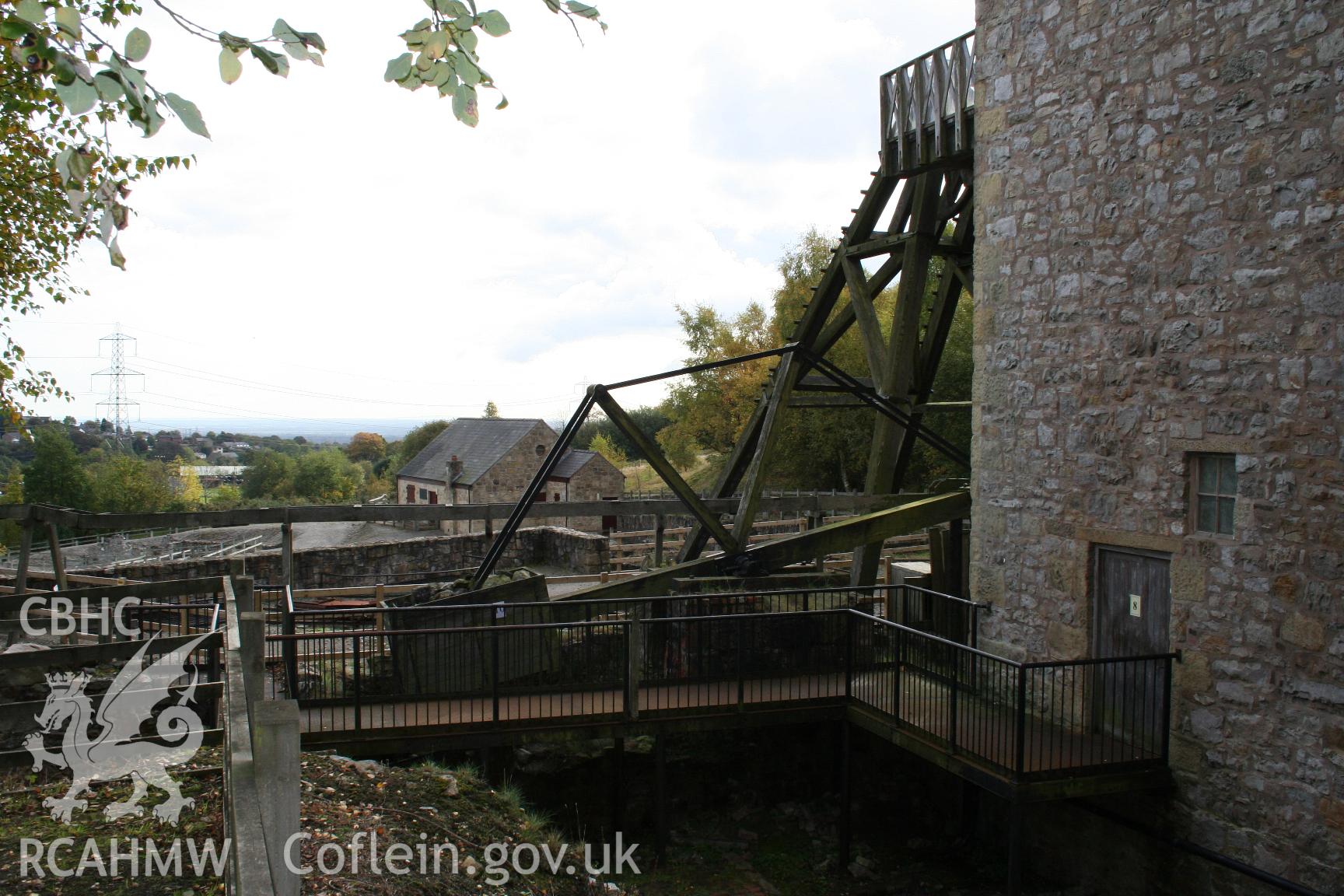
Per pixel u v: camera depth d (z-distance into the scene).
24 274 11.23
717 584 9.90
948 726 7.59
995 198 8.60
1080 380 7.75
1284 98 6.18
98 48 1.82
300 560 15.88
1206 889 6.69
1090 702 7.67
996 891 7.80
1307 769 6.02
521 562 19.45
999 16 8.52
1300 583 6.06
